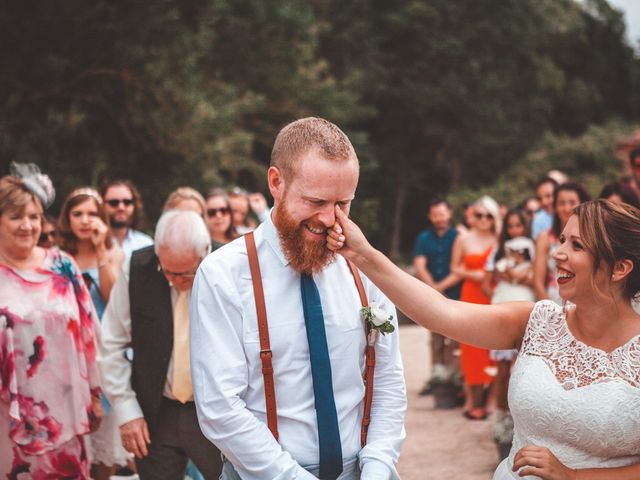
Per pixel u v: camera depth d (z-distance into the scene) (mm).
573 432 2270
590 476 2227
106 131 13812
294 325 2363
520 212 6676
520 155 29781
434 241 8102
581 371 2311
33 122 12297
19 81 12336
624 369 2264
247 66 18953
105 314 3564
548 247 6168
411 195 31906
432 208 8070
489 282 6820
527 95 30156
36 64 12031
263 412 2373
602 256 2258
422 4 27141
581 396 2262
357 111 22469
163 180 14406
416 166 30562
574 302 2326
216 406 2303
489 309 2465
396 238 29875
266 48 18859
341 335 2408
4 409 3584
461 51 27188
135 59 12703
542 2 31016
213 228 5867
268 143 21078
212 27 17422
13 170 3861
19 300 3615
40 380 3617
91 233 4703
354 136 23062
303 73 20484
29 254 3713
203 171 14961
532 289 6473
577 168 29594
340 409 2410
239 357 2346
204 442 3381
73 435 3695
